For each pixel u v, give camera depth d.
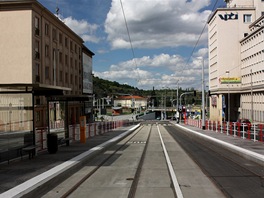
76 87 69.75
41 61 48.66
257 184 9.34
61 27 58.12
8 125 13.83
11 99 14.34
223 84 79.62
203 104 39.53
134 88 147.75
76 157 14.27
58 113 37.31
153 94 140.62
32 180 9.20
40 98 47.50
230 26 80.56
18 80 45.34
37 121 46.81
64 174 10.71
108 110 127.88
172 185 9.34
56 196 8.13
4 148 12.62
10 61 45.59
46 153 15.87
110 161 14.50
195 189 8.72
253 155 14.00
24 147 13.70
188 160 14.59
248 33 79.56
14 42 45.53
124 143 24.45
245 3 81.62
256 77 67.94
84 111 69.06
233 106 84.12
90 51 81.69
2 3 45.06
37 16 47.41
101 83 139.12
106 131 38.03
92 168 12.50
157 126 60.69
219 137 25.53
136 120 96.25
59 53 58.09
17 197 7.38
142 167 12.70
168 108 124.19
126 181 9.98
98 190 8.80
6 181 9.16
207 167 12.47
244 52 77.12
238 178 10.25
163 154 17.11
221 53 80.75
